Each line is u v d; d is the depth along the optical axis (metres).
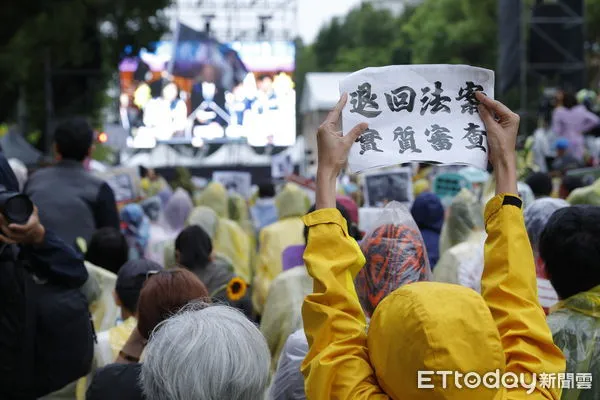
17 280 3.89
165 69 41.06
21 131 32.91
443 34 56.31
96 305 5.77
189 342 2.76
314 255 2.86
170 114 41.00
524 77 28.42
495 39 54.06
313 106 31.31
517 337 2.79
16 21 25.16
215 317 2.85
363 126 2.99
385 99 3.04
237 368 2.74
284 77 42.22
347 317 2.78
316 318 2.80
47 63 27.86
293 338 4.24
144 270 4.98
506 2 28.62
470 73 3.06
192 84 41.00
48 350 4.00
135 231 9.84
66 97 28.67
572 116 16.58
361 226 8.27
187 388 2.71
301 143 39.38
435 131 3.04
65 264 3.97
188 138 41.22
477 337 2.44
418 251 3.52
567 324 3.57
